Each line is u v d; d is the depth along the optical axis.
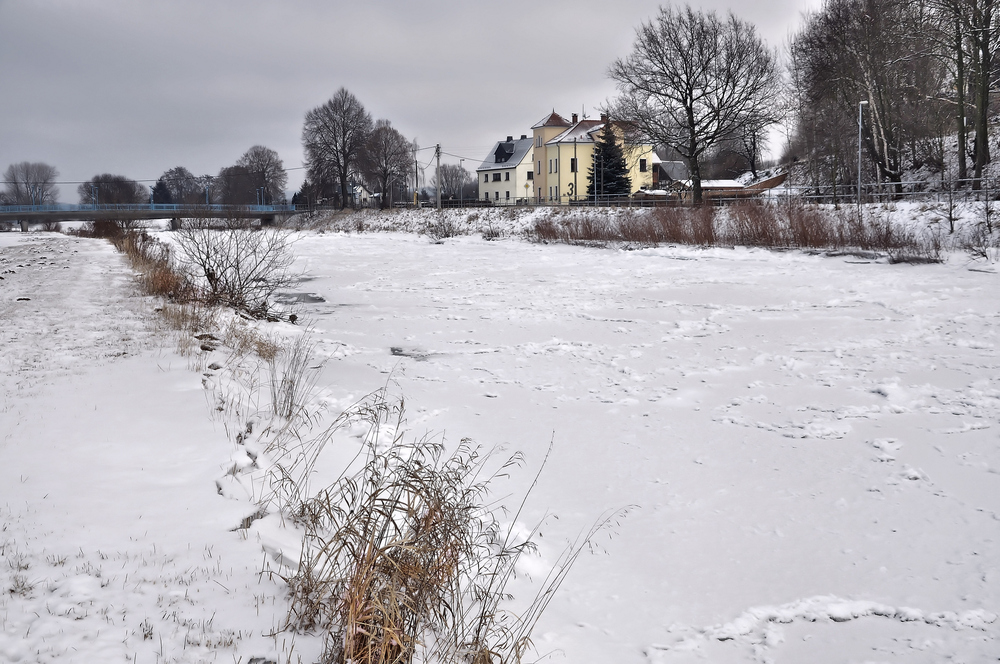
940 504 6.41
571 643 4.34
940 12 37.19
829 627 4.66
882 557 5.53
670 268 26.56
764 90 47.91
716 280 22.59
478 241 46.41
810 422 8.70
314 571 4.16
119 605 3.60
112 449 6.00
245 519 4.81
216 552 4.32
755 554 5.59
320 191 104.25
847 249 27.80
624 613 4.76
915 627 4.65
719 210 38.16
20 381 8.20
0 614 3.42
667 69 48.59
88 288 17.41
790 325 14.96
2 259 29.38
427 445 6.80
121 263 24.48
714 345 13.22
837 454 7.65
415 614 3.75
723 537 5.88
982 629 4.60
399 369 11.45
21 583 3.71
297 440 6.86
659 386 10.47
